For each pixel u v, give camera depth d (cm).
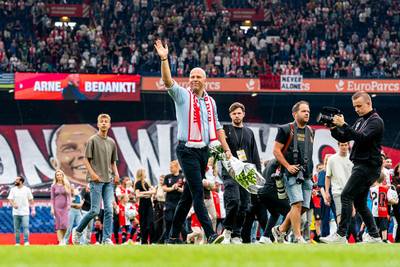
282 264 545
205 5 5116
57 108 4047
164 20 4850
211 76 4188
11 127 3925
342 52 4647
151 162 3978
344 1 5025
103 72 4484
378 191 2033
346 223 1370
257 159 1582
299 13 5000
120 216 2484
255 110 4247
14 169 3888
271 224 1538
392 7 5016
